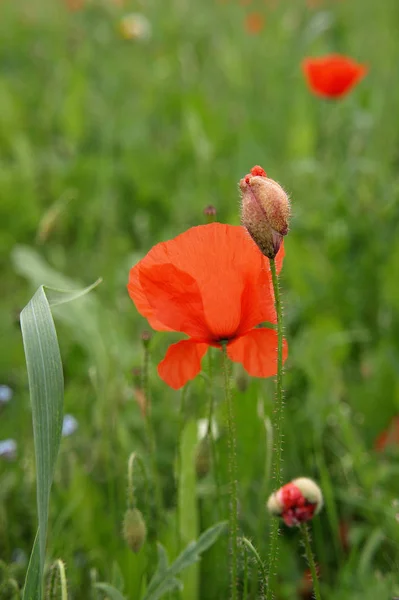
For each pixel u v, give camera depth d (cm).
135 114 231
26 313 83
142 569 94
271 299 83
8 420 114
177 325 83
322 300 135
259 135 209
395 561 99
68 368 126
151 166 188
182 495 96
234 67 249
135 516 90
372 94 197
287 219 81
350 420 114
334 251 141
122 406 104
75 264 159
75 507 100
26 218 170
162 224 177
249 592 97
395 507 100
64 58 285
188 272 83
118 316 137
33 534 101
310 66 150
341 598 97
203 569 97
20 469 104
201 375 92
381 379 114
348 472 108
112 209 173
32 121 238
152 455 95
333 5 330
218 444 101
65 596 86
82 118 210
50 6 368
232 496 86
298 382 116
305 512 84
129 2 353
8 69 301
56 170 191
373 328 135
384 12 310
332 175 169
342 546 105
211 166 190
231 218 146
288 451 109
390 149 189
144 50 306
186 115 203
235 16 349
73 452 103
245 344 85
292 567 101
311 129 188
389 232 142
